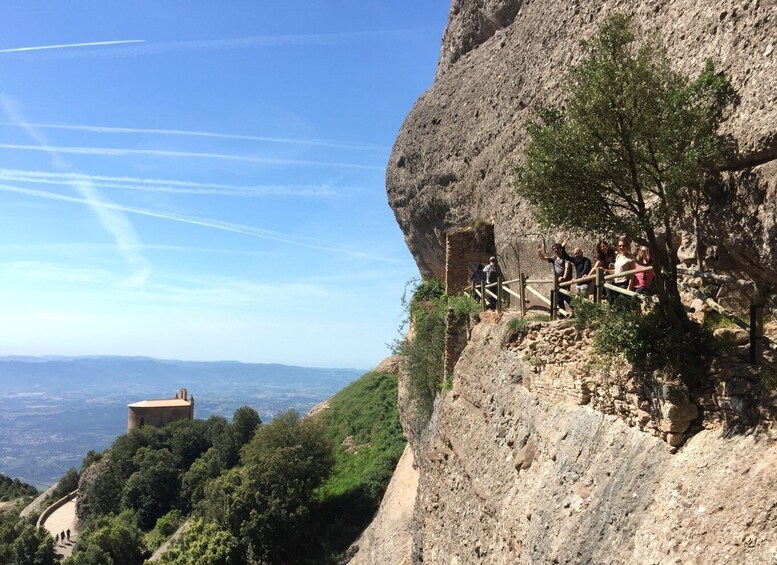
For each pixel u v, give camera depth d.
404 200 24.20
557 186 7.21
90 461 75.81
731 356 6.27
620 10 11.55
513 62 17.34
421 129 22.95
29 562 47.00
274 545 27.22
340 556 25.30
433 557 12.50
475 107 19.50
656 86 6.91
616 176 7.04
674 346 6.45
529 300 12.74
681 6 9.40
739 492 5.15
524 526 8.26
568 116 7.38
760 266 7.43
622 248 8.98
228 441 54.25
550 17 15.34
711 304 7.05
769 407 5.38
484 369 11.91
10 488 94.88
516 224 15.57
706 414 6.16
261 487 29.03
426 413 18.31
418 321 19.75
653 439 6.54
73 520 62.41
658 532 5.74
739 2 7.89
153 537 47.00
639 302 7.38
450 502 12.13
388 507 22.56
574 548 6.78
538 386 9.43
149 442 61.25
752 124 7.16
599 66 6.84
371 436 33.94
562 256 11.07
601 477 7.01
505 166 16.64
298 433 31.00
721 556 4.97
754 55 7.39
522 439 9.38
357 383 42.75
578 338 8.56
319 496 30.41
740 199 7.45
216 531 28.11
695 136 7.39
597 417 7.65
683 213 8.54
